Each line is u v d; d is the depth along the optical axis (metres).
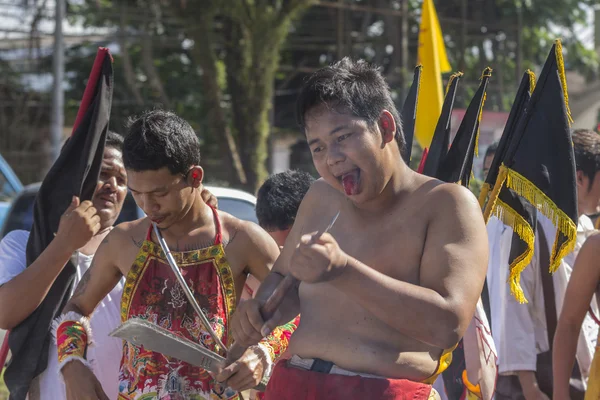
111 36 18.09
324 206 2.37
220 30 17.16
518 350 3.64
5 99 19.72
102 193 3.26
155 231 2.67
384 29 20.33
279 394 2.22
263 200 3.55
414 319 1.91
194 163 2.68
